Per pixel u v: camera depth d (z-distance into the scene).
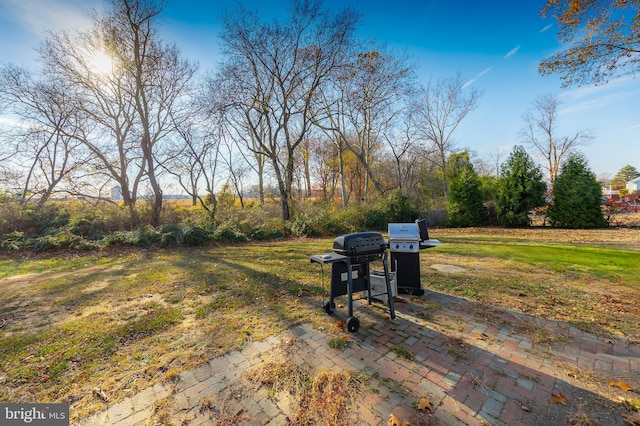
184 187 14.76
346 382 2.05
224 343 2.67
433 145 24.12
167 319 3.26
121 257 7.29
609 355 2.38
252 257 7.05
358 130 20.66
